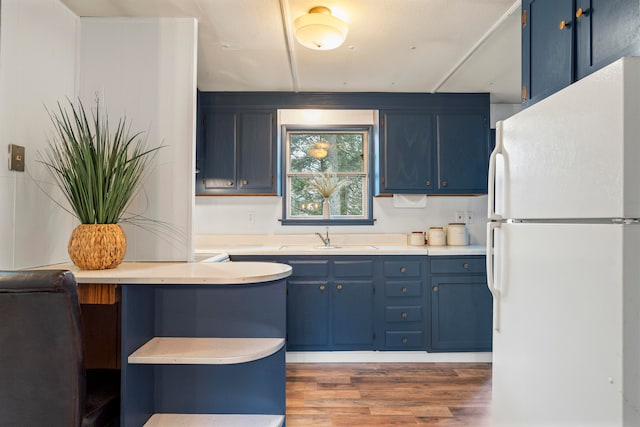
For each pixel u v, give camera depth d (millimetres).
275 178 3225
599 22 1310
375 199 3510
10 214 1587
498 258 1491
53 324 1037
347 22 2113
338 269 2955
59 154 1889
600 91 968
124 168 1794
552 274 1151
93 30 2061
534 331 1244
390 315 2955
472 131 3260
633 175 898
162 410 1713
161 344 1604
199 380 1720
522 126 1328
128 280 1432
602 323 958
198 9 1983
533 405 1248
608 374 941
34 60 1725
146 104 2055
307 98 3246
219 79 2965
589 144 1003
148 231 2039
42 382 1053
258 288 1720
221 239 3443
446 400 2287
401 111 3262
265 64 2682
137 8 1972
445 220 3525
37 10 1741
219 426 1619
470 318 2973
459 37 2287
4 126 1560
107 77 2057
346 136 3580
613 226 925
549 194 1170
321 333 2941
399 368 2814
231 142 3215
